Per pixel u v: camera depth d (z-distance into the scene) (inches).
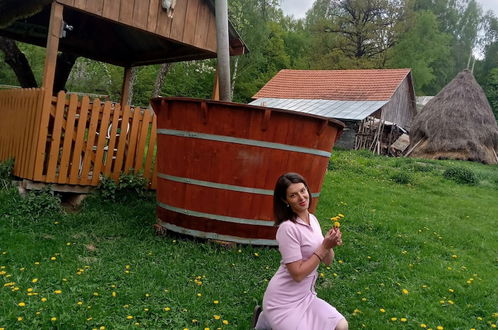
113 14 265.0
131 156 279.9
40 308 136.9
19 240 197.8
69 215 239.9
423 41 1740.9
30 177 248.5
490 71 2011.6
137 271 176.1
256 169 203.3
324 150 218.2
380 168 576.7
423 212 352.8
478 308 171.9
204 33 307.7
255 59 1435.8
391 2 1737.2
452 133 852.0
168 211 218.2
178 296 156.4
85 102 260.2
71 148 263.6
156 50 386.6
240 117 200.1
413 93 1162.0
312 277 115.7
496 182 573.6
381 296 174.2
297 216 116.6
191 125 206.7
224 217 207.8
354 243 244.5
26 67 435.5
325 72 1162.6
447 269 214.1
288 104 1053.2
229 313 148.1
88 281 162.4
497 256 251.1
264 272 189.0
